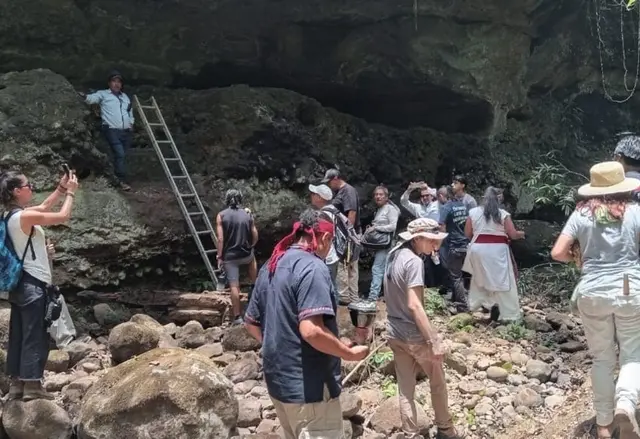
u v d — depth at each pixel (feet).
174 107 31.53
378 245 25.64
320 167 33.22
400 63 33.91
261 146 31.19
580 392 16.87
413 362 14.56
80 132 25.82
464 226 25.89
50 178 24.70
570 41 40.32
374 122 39.37
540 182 38.24
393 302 14.12
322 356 10.21
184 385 13.70
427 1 32.30
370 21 33.22
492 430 16.03
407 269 13.62
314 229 10.69
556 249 13.05
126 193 26.76
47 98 25.44
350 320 21.06
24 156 24.16
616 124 46.93
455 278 26.00
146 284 26.94
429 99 36.86
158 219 26.45
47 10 28.71
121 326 19.13
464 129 40.55
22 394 14.76
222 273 26.27
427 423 15.48
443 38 33.45
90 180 26.35
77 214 24.59
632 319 12.32
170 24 31.71
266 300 10.76
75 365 19.67
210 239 28.53
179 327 22.80
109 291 25.63
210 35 32.83
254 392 17.44
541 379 18.78
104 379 14.69
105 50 30.78
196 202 27.30
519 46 35.81
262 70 35.04
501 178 39.42
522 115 42.68
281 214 30.94
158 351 15.47
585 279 12.71
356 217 23.52
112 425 13.65
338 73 34.65
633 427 11.87
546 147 44.01
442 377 14.34
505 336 22.34
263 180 31.50
